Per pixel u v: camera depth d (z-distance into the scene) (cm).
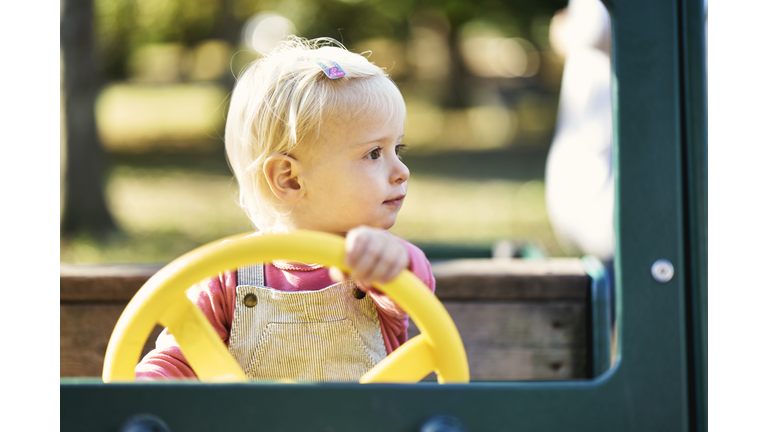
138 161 923
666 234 74
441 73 1330
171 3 1213
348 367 106
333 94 108
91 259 476
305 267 110
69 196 552
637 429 74
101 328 153
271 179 111
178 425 72
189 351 83
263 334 106
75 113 550
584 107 241
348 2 1175
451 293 155
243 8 1066
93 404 73
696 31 75
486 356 155
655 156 74
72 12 547
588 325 154
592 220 232
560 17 286
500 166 895
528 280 155
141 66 1734
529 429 73
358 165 109
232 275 109
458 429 71
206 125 1223
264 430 72
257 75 117
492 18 1229
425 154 1009
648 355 74
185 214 617
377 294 92
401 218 604
